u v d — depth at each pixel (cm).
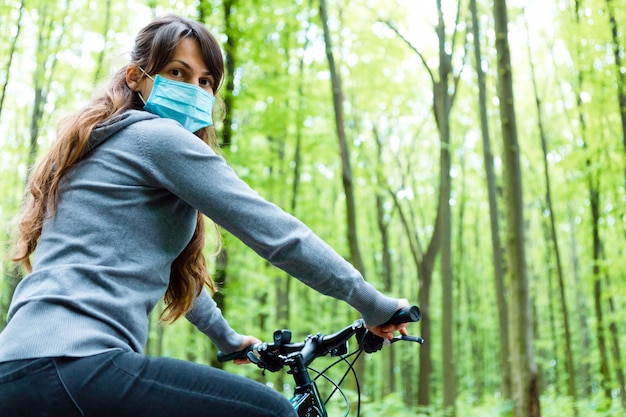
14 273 167
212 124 170
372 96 1552
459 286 2216
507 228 809
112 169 138
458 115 1836
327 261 139
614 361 1658
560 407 1294
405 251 2708
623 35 1084
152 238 138
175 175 137
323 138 1377
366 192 1814
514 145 812
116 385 121
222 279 892
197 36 158
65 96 1011
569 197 1442
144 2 1012
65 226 134
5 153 1266
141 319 134
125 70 159
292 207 1345
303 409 171
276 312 1565
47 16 1084
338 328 1853
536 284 2431
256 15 948
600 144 1248
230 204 138
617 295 1397
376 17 1233
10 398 120
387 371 2461
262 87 980
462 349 2855
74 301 125
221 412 127
